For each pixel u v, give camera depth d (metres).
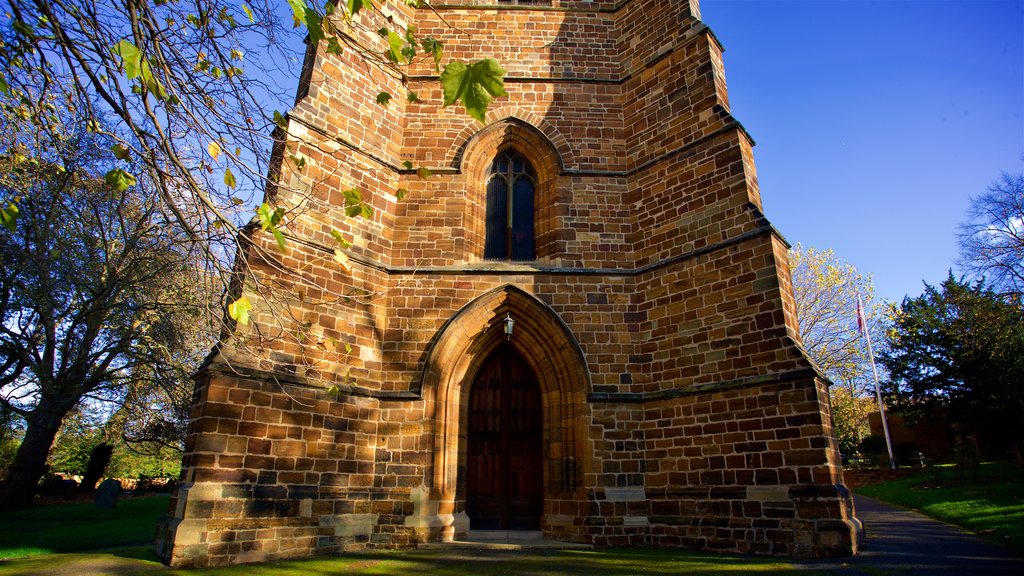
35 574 9.45
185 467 11.80
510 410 15.89
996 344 31.38
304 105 15.30
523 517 14.91
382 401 14.54
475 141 17.58
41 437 22.34
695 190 15.67
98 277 18.98
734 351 13.76
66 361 20.58
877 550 11.77
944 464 34.81
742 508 12.66
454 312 15.47
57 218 18.12
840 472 12.62
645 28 18.52
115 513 20.12
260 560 11.45
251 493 11.74
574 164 17.48
